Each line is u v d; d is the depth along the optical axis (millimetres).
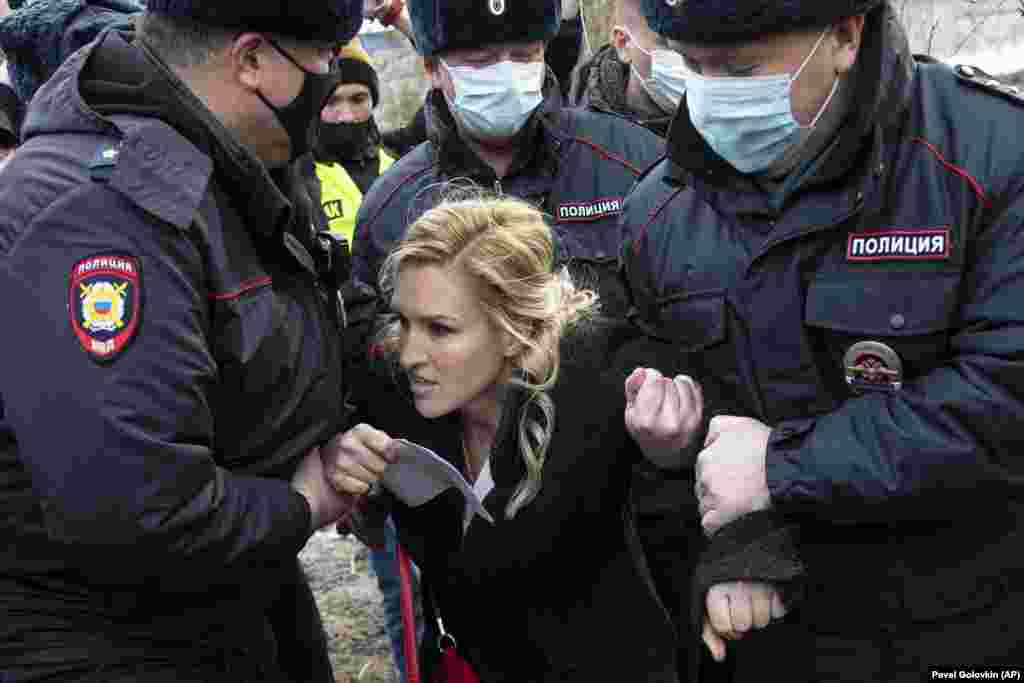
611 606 1818
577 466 1759
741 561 1490
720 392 1676
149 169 1434
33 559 1521
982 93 1469
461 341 1771
